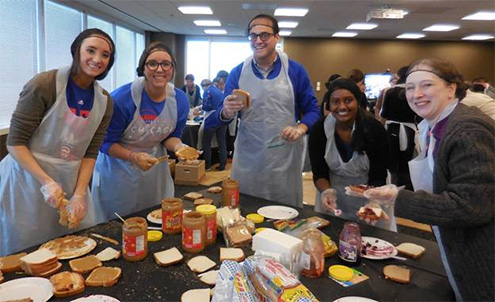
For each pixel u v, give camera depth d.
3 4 4.04
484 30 7.97
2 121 4.10
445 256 0.93
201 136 5.19
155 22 7.82
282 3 5.77
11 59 4.24
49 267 0.98
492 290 0.84
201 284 0.94
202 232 1.14
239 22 7.59
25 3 4.48
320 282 0.99
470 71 9.74
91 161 1.54
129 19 7.47
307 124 1.87
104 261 1.05
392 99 3.25
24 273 0.97
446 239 0.91
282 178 1.94
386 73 8.60
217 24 7.94
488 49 9.64
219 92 5.03
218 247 1.19
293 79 1.93
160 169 1.96
